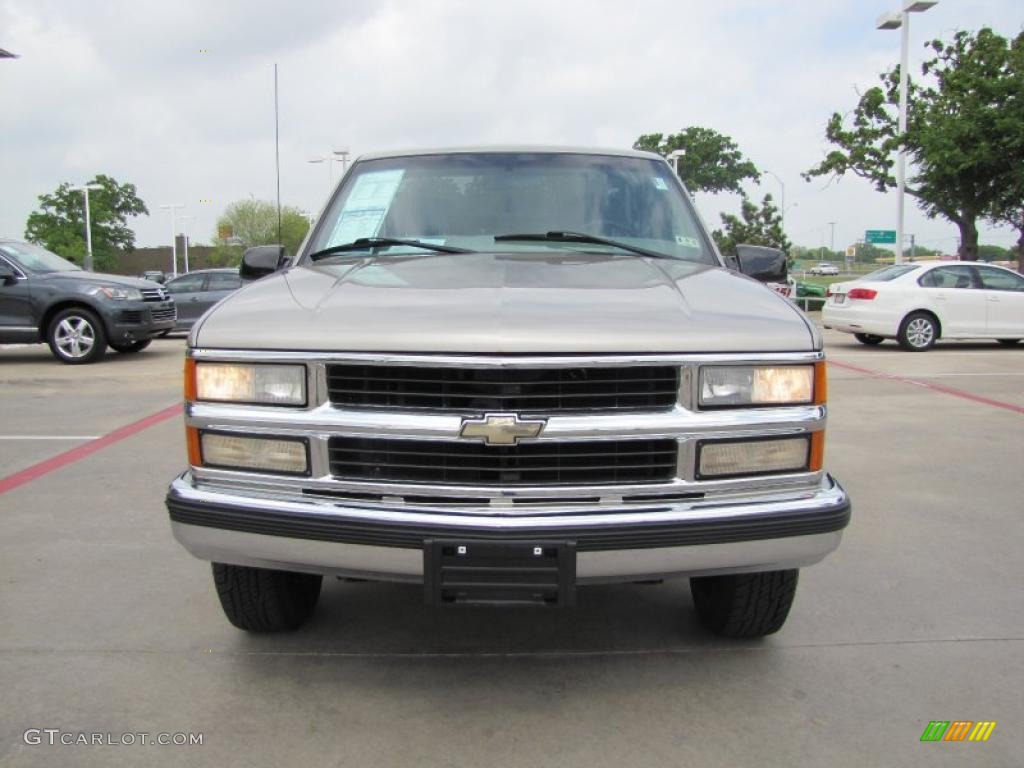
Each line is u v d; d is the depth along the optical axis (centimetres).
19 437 677
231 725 260
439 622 335
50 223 6906
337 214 382
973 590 369
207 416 259
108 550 414
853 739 254
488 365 238
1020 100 1833
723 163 5672
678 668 298
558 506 245
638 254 350
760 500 255
